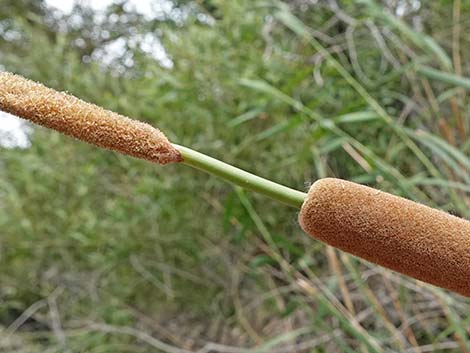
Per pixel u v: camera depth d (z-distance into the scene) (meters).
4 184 0.82
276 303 0.67
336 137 0.61
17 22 0.89
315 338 0.67
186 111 0.73
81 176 0.80
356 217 0.16
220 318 0.79
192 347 0.80
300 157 0.63
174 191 0.75
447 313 0.52
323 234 0.16
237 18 0.72
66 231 0.83
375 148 0.65
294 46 0.77
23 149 0.90
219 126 0.72
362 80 0.66
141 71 0.85
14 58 0.87
